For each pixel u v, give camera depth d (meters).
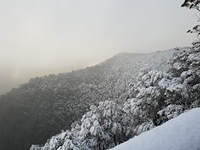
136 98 16.89
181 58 16.44
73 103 164.50
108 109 19.33
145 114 16.20
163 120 15.08
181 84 14.45
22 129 124.31
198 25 13.61
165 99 15.82
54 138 15.91
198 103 14.03
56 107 146.88
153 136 5.51
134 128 18.03
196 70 14.37
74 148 14.69
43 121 126.25
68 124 129.62
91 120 18.73
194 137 5.15
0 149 119.38
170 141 5.11
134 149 5.09
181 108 14.09
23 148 116.62
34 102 147.62
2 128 128.12
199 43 15.10
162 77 16.33
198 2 13.16
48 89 176.75
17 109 137.38
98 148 17.88
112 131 18.50
